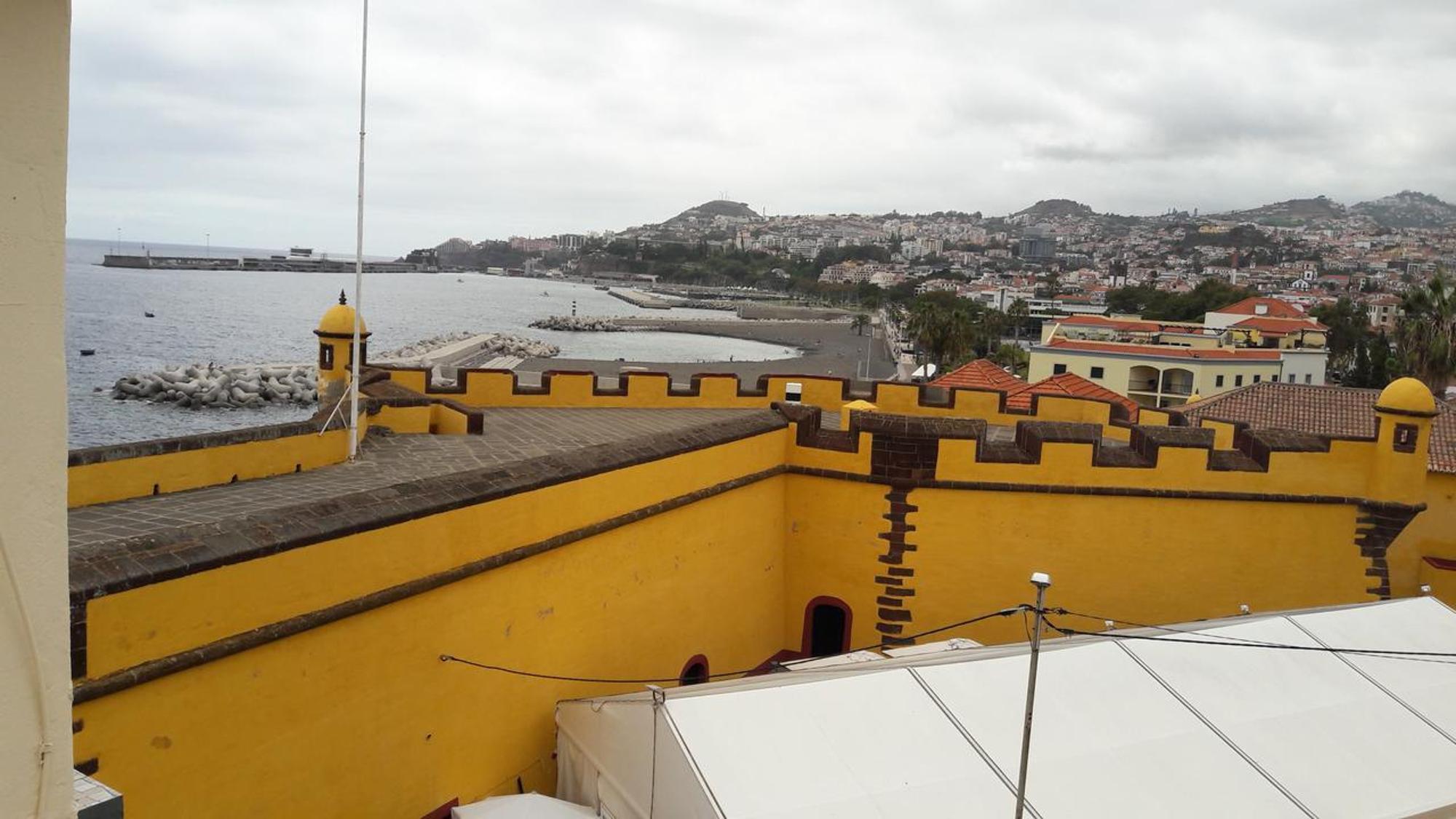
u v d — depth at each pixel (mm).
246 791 11062
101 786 5637
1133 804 11820
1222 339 87938
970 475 21375
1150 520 21766
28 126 3680
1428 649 16062
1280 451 21891
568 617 16000
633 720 13000
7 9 3545
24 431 3811
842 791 11336
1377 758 13273
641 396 26969
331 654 11945
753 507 21312
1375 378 90938
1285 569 22156
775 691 12859
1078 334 94188
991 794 11625
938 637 21609
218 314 170500
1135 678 14344
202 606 10320
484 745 14500
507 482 14539
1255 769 12742
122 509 13602
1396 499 21750
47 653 4004
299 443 17031
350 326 21766
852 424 21891
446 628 13625
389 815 13000
